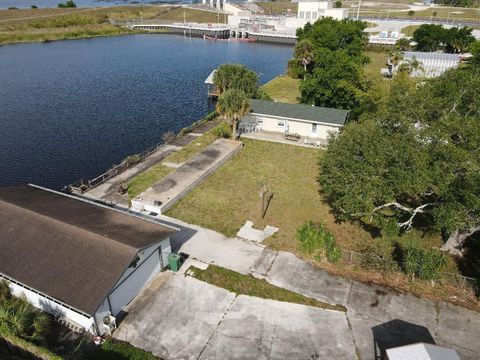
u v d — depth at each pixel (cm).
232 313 2136
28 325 1902
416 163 2198
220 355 1895
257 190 3459
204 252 2617
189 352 1908
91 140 4884
